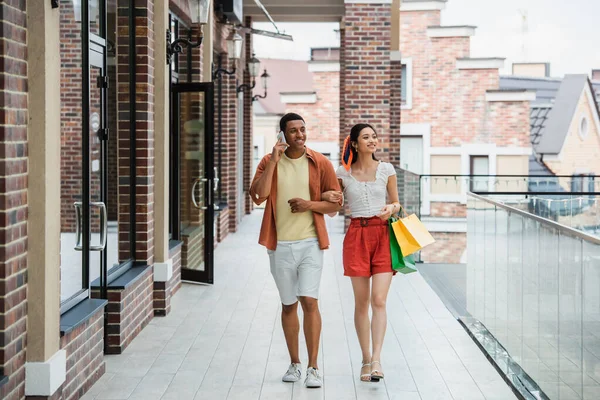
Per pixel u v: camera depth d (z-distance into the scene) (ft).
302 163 18.34
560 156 106.73
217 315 25.72
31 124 14.26
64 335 15.81
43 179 14.32
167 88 25.49
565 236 15.30
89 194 18.97
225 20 43.04
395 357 20.67
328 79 92.02
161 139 25.23
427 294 29.27
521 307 18.76
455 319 25.12
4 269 13.35
